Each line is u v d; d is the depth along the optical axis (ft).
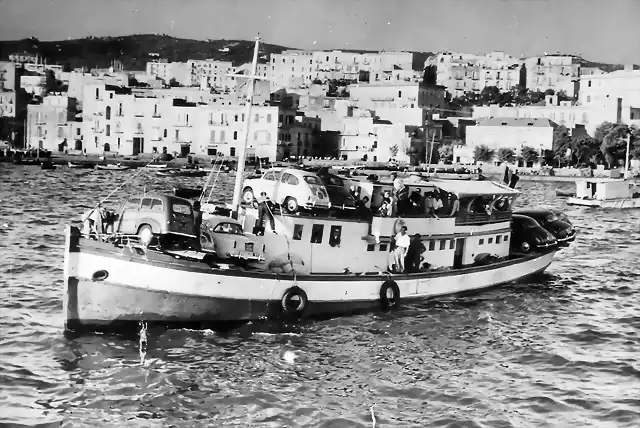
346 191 136.46
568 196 436.35
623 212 359.87
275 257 126.11
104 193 357.00
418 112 652.89
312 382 105.29
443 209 145.38
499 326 133.90
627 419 96.89
